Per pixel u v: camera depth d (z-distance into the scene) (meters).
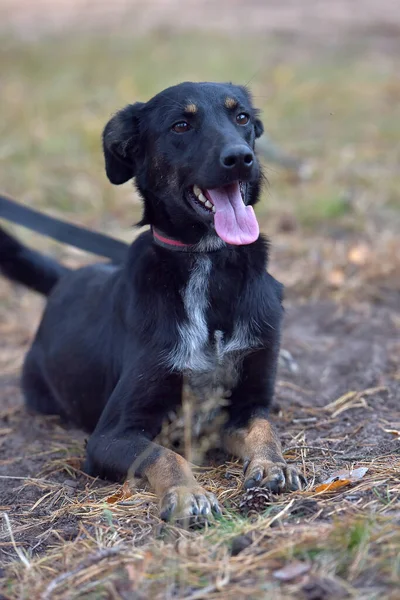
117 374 5.28
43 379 6.24
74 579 3.68
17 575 3.84
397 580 3.37
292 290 8.04
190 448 4.82
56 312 6.09
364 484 4.33
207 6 23.47
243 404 5.23
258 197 5.23
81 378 5.65
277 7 23.05
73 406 5.82
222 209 4.82
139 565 3.68
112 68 16.00
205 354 5.00
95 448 4.90
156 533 4.03
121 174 5.45
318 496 4.25
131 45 17.92
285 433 5.36
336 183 10.66
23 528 4.41
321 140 12.39
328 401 5.91
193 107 5.00
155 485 4.37
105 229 9.80
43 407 6.29
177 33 19.41
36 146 12.06
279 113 13.72
